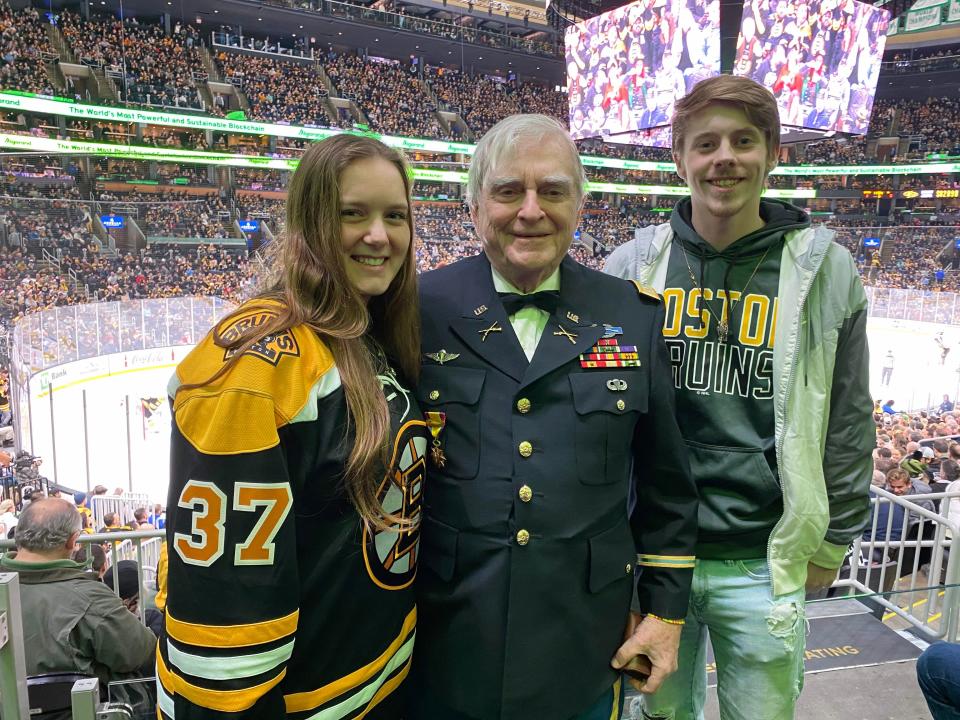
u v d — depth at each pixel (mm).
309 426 1370
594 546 1647
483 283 1796
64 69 27141
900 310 24344
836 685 2996
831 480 2115
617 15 19469
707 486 2131
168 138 29688
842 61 18703
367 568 1480
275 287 1477
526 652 1589
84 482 13219
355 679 1506
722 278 2115
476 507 1617
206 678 1301
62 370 14938
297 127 29266
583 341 1713
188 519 1306
